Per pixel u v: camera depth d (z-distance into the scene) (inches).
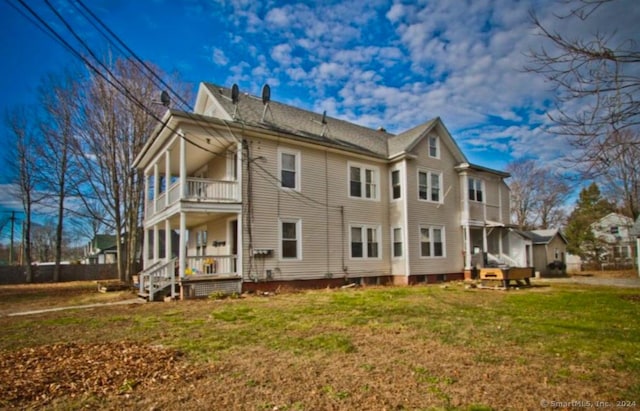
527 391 162.4
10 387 165.5
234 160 611.5
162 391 164.7
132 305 462.6
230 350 231.8
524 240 938.1
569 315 354.6
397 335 268.8
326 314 357.1
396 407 146.8
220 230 661.9
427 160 796.6
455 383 172.4
